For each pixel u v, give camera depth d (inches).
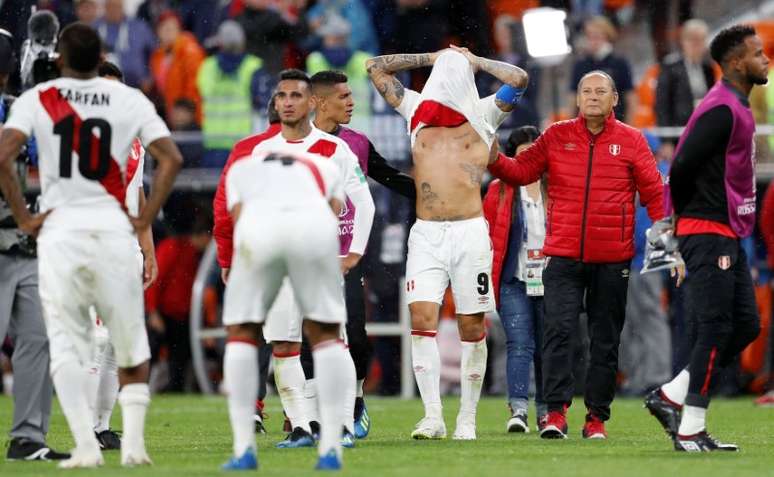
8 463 962.7
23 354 1003.9
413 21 2235.5
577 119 1222.3
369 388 2026.3
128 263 903.1
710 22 2436.0
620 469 909.8
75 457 912.9
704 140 994.7
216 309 2031.3
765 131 2094.0
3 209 992.2
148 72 2282.2
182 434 1304.1
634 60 2432.3
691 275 1018.1
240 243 844.6
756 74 1007.0
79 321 908.0
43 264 899.4
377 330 1967.3
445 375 1955.0
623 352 1926.7
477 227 1178.6
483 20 2250.2
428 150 1186.6
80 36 903.7
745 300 1025.5
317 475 846.5
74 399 906.7
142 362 917.2
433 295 1178.6
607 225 1208.8
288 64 2247.8
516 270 1317.7
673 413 1046.4
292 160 860.0
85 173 898.7
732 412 1649.9
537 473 883.4
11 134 900.0
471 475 869.8
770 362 1910.7
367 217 1087.6
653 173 1211.9
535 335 1341.0
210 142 2158.0
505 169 1214.3
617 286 1217.4
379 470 895.7
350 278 1184.8
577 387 1878.7
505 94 1183.6
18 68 1163.9
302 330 1173.1
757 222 2089.1
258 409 1343.5
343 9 2252.7
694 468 917.2
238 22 2229.3
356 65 2119.8
